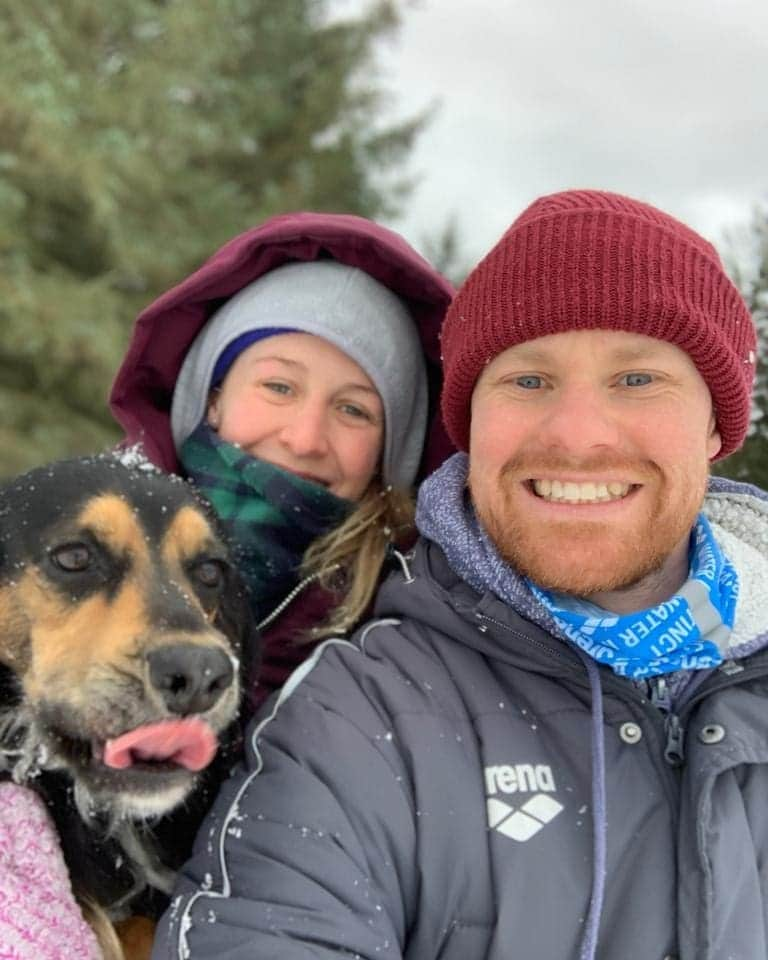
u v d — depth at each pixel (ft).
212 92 13.88
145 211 12.60
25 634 2.21
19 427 11.96
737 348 1.99
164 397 3.01
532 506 1.90
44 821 1.95
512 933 1.63
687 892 1.63
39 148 11.26
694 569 1.96
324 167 15.88
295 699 1.87
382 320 2.79
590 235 1.90
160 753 1.98
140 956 2.07
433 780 1.73
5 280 11.21
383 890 1.64
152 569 2.23
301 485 2.68
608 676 1.82
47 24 12.41
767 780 1.75
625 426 1.87
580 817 1.73
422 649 1.94
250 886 1.60
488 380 2.01
